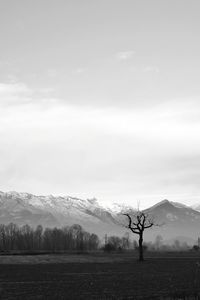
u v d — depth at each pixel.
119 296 50.47
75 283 65.50
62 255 148.62
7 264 115.00
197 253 190.88
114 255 156.88
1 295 52.50
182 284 62.12
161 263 112.38
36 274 82.44
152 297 48.91
